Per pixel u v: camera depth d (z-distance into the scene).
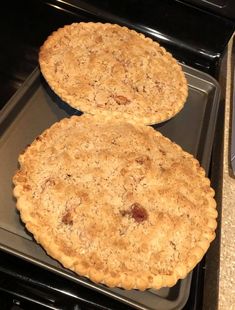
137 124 0.40
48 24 0.51
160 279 0.32
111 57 0.43
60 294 0.32
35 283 0.32
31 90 0.42
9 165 0.37
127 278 0.31
